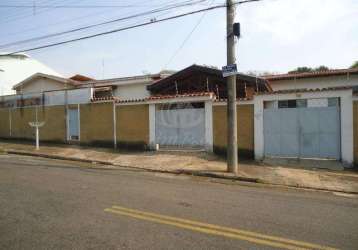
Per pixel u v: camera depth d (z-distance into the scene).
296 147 11.68
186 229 4.80
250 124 12.41
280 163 11.38
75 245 4.13
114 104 15.73
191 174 10.27
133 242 4.25
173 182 8.77
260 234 4.68
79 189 7.38
